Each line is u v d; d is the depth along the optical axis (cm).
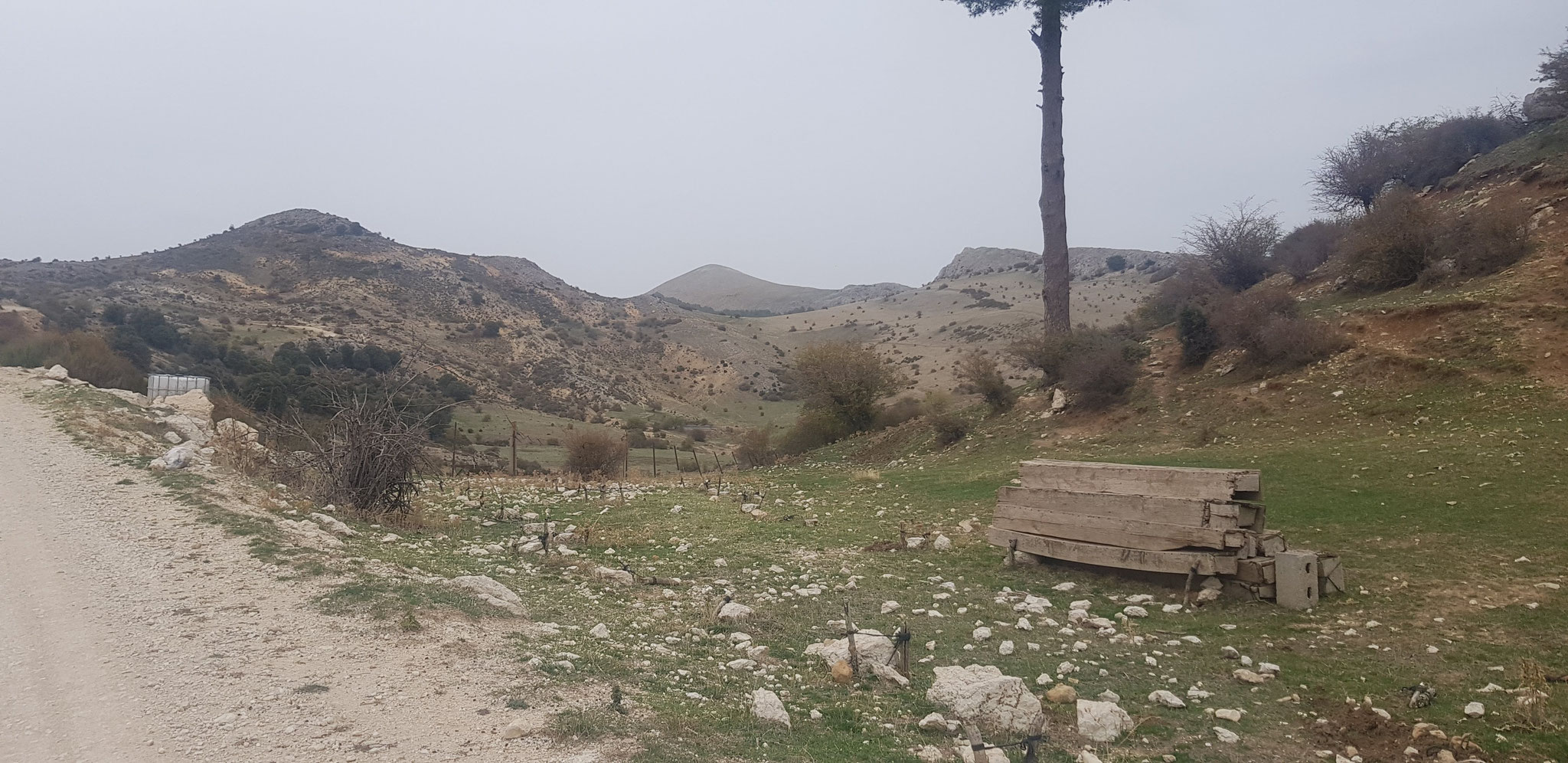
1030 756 574
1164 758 650
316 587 954
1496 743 665
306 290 9138
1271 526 1386
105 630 786
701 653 869
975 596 1184
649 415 7988
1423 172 3612
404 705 634
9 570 997
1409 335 2206
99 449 1855
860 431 3906
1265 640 958
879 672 810
